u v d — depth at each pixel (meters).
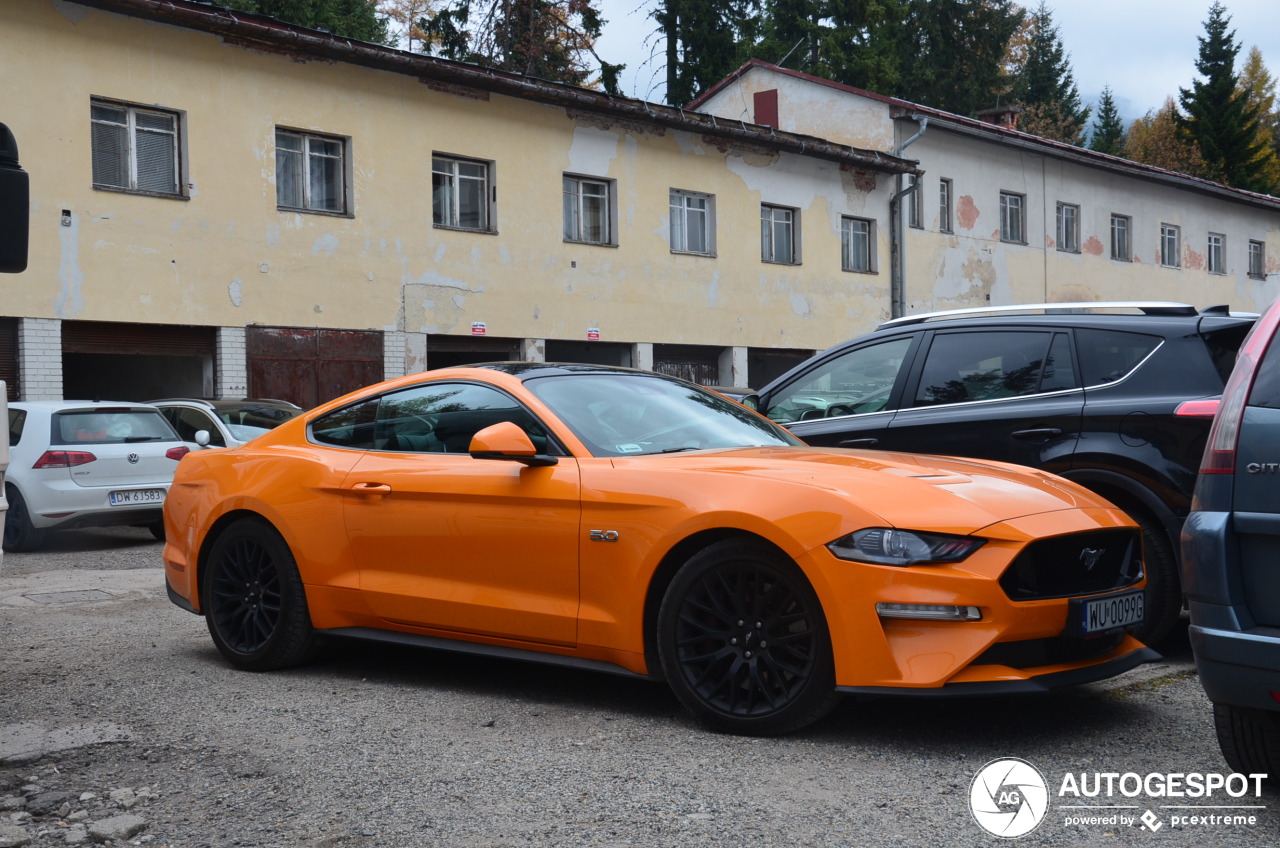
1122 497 5.65
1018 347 6.17
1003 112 34.78
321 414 5.82
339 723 4.67
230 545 5.79
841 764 3.96
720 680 4.36
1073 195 32.84
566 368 5.47
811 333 26.03
